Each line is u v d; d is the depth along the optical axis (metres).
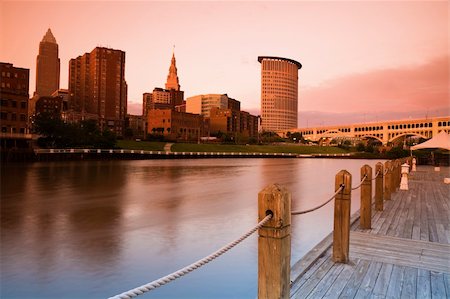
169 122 165.25
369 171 8.89
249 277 6.97
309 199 17.97
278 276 3.19
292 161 84.88
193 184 26.34
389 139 190.75
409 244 7.53
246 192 21.19
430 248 7.25
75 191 21.75
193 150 109.44
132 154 79.12
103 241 9.77
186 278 6.92
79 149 72.94
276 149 141.50
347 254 6.32
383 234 8.38
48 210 14.92
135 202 17.12
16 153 61.16
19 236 10.36
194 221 12.45
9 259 8.21
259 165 60.25
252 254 8.36
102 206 15.93
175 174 36.94
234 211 14.47
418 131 175.12
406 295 5.03
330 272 5.87
